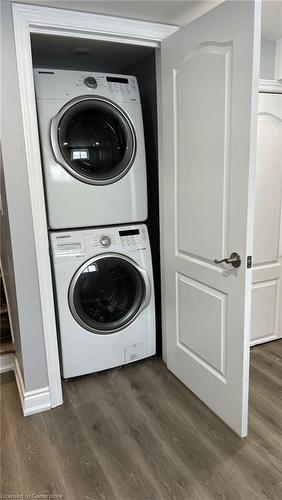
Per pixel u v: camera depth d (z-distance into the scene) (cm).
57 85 198
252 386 221
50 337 198
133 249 230
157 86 210
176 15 185
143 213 231
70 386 227
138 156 223
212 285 179
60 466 165
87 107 204
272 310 274
